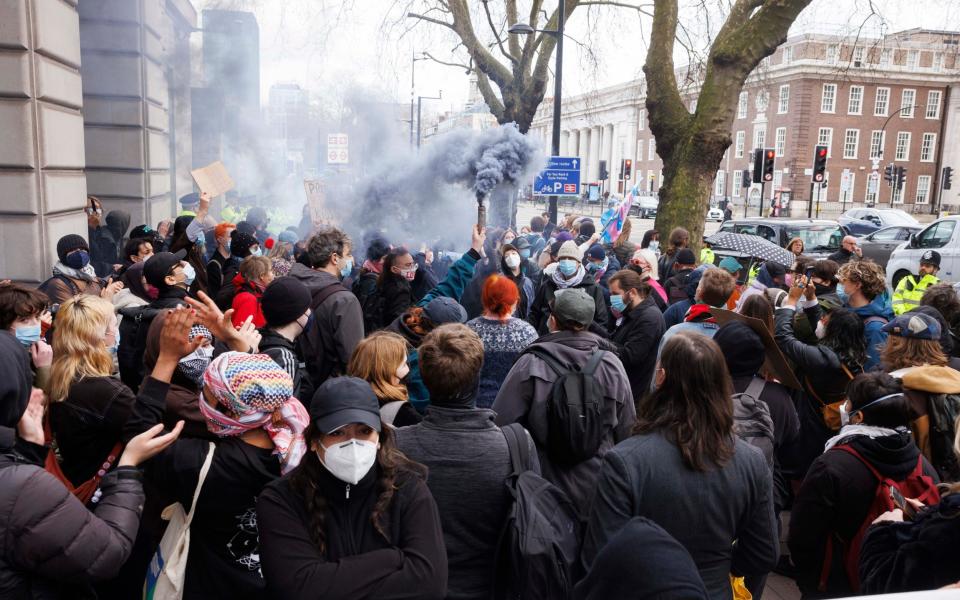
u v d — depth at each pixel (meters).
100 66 11.83
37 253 7.08
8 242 7.00
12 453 1.96
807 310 4.44
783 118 58.38
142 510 2.19
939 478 2.99
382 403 2.95
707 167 12.66
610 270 8.44
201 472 2.16
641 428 2.28
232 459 2.19
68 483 2.59
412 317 4.17
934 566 2.04
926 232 16.14
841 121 57.00
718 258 12.63
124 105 12.04
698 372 2.19
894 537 2.23
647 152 73.31
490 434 2.45
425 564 1.92
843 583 2.77
